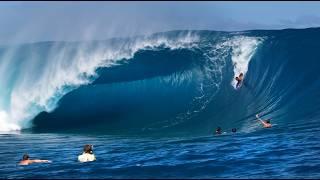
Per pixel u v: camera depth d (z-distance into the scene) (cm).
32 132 10725
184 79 11712
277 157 6381
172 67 11869
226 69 11550
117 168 6078
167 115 11169
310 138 7650
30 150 8069
